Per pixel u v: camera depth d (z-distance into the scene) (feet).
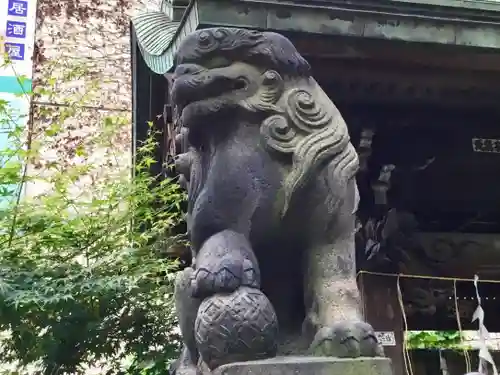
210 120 6.75
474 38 8.73
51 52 30.04
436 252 12.58
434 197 12.80
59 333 16.69
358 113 10.66
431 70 9.59
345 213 6.63
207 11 7.69
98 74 30.17
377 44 8.59
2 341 17.52
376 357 5.87
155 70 9.86
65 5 31.76
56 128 20.66
